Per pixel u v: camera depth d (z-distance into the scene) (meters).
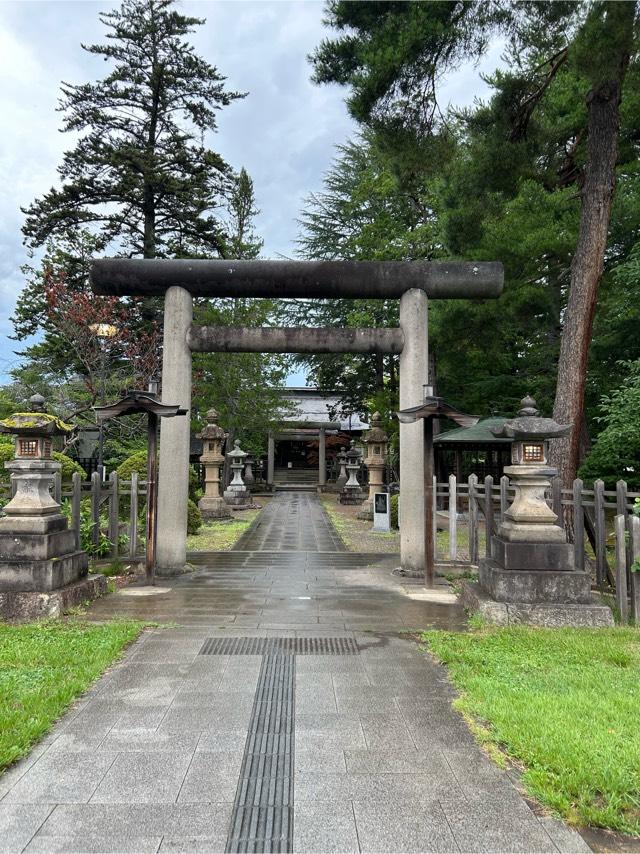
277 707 3.62
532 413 6.00
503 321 13.07
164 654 4.62
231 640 5.00
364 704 3.68
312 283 8.40
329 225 26.14
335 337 8.55
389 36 7.89
